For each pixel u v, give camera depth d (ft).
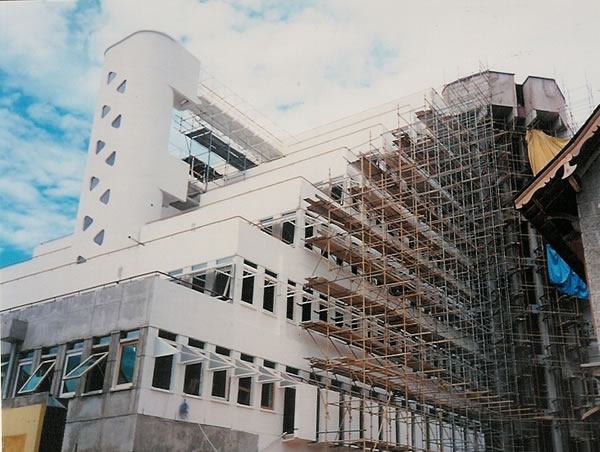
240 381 95.76
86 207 149.79
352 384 116.88
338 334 111.75
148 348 82.84
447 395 134.41
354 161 130.11
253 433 93.86
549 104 180.34
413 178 132.16
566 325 160.56
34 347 96.02
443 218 147.02
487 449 151.74
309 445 102.58
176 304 88.43
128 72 155.43
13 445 72.90
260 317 102.99
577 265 66.69
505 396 153.38
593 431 152.25
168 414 83.05
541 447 157.07
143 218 144.05
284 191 120.06
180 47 162.30
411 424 122.21
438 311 140.46
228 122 171.32
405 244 130.72
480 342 156.66
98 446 80.48
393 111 159.74
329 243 112.37
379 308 120.78
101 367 86.38
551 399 156.35
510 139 180.14
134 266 116.37
